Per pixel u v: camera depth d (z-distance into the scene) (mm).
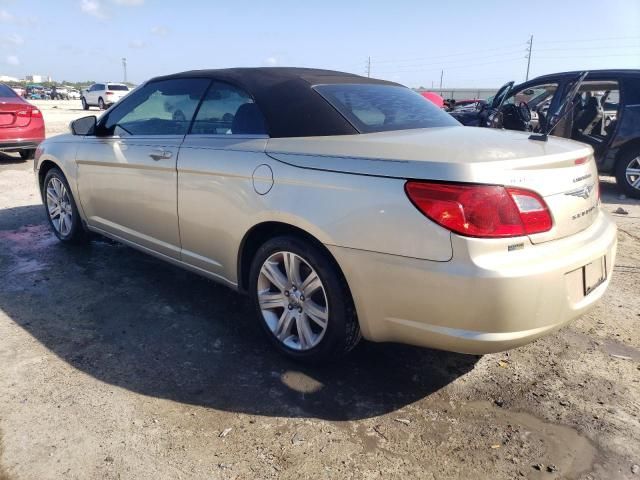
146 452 2223
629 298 3844
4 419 2396
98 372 2797
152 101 3746
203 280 4070
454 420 2480
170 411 2494
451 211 2164
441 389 2725
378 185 2357
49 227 5445
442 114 3449
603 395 2670
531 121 7465
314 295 2771
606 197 7355
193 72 3549
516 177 2209
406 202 2268
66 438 2285
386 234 2320
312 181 2576
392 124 2984
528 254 2203
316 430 2393
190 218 3273
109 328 3277
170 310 3543
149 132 3691
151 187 3525
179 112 3506
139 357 2959
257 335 3246
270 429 2391
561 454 2260
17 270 4199
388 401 2617
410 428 2420
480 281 2125
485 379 2814
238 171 2900
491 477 2135
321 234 2521
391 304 2385
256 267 2979
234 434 2352
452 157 2252
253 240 3047
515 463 2209
